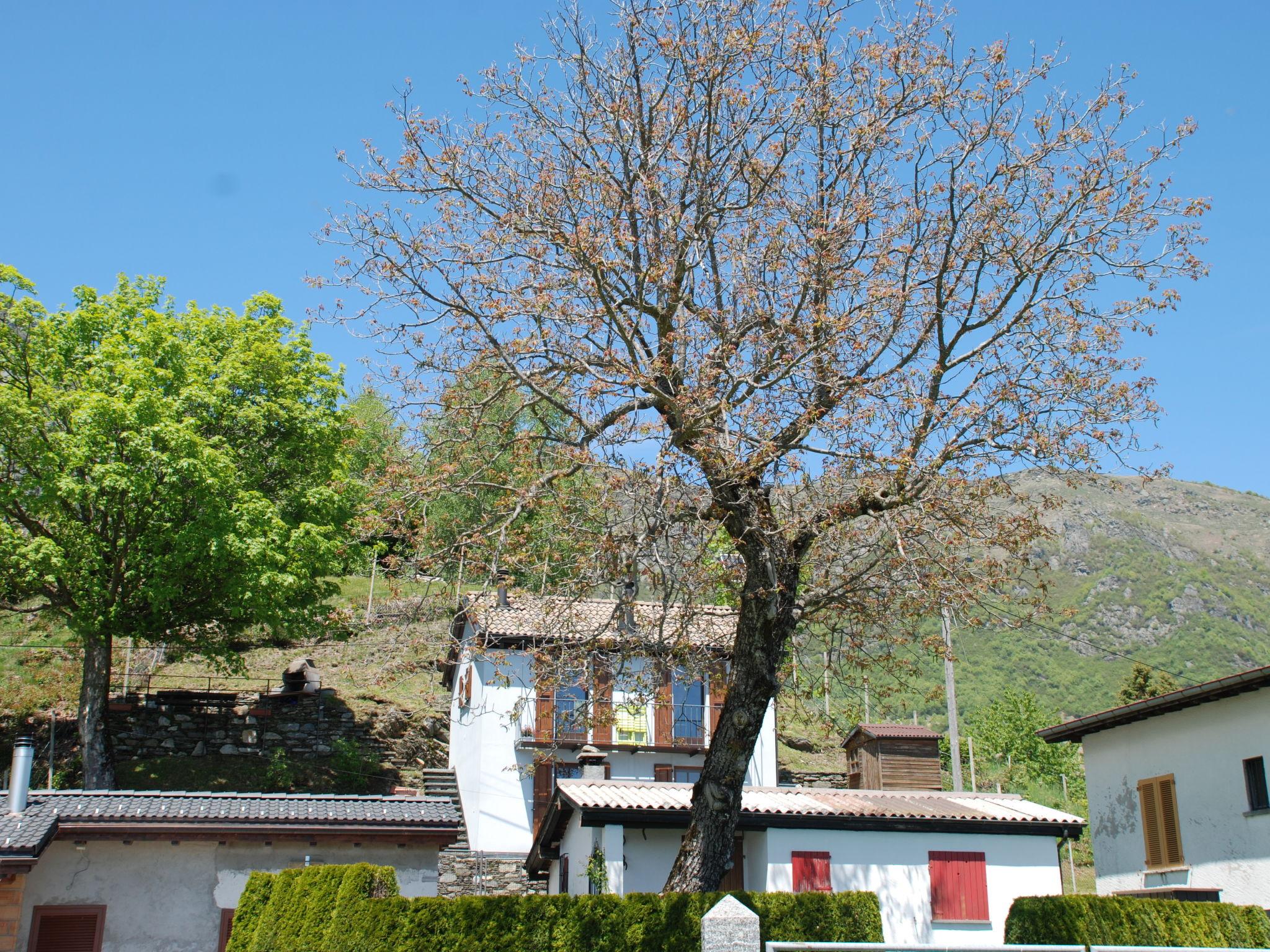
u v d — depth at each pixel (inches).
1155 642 4045.3
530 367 582.9
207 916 678.5
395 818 719.7
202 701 1173.1
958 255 588.7
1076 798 1632.6
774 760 1224.2
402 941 514.9
